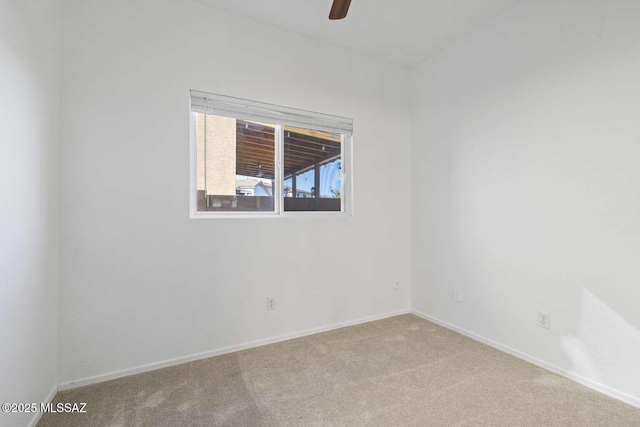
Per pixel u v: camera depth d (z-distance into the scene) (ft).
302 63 8.48
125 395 5.71
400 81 10.23
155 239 6.66
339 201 9.48
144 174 6.53
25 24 4.52
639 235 5.37
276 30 8.07
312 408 5.37
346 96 9.23
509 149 7.45
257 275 7.88
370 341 8.18
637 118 5.37
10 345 4.15
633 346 5.44
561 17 6.40
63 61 5.83
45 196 5.27
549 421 5.01
